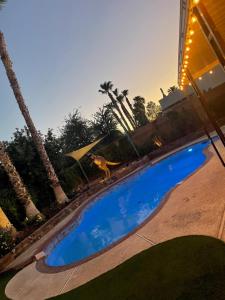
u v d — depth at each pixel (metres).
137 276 5.32
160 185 16.88
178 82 9.96
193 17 4.07
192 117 28.05
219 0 4.12
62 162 28.08
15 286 8.98
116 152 31.67
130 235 8.14
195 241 5.35
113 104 52.31
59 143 29.36
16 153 24.61
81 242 13.37
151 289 4.61
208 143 16.84
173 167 19.44
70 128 45.47
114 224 13.82
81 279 6.89
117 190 20.03
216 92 25.56
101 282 6.00
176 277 4.55
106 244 11.28
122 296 4.89
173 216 7.43
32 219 17.97
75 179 27.83
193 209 7.07
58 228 15.22
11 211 19.22
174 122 29.09
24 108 21.44
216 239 5.03
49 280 8.01
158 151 25.56
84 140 45.03
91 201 18.98
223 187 7.38
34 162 24.88
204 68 9.70
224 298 3.59
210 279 4.07
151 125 30.70
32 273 9.65
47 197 24.06
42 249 11.93
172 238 6.11
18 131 26.11
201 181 9.10
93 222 15.78
